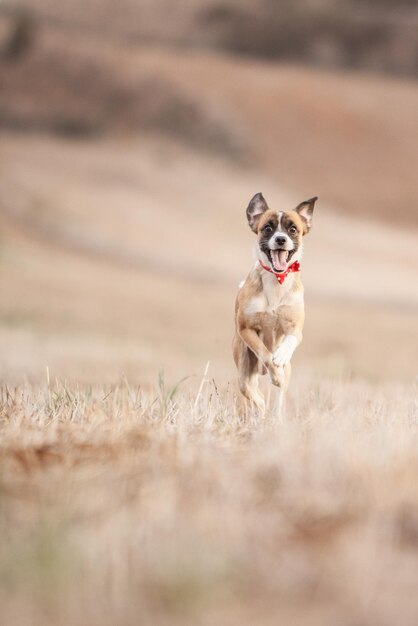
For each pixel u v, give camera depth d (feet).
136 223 187.83
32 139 247.91
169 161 241.76
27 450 16.88
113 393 25.82
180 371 49.47
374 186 244.63
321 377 43.60
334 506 13.48
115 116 265.13
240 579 10.84
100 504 13.41
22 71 279.08
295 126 264.11
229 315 116.88
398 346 92.84
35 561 11.11
